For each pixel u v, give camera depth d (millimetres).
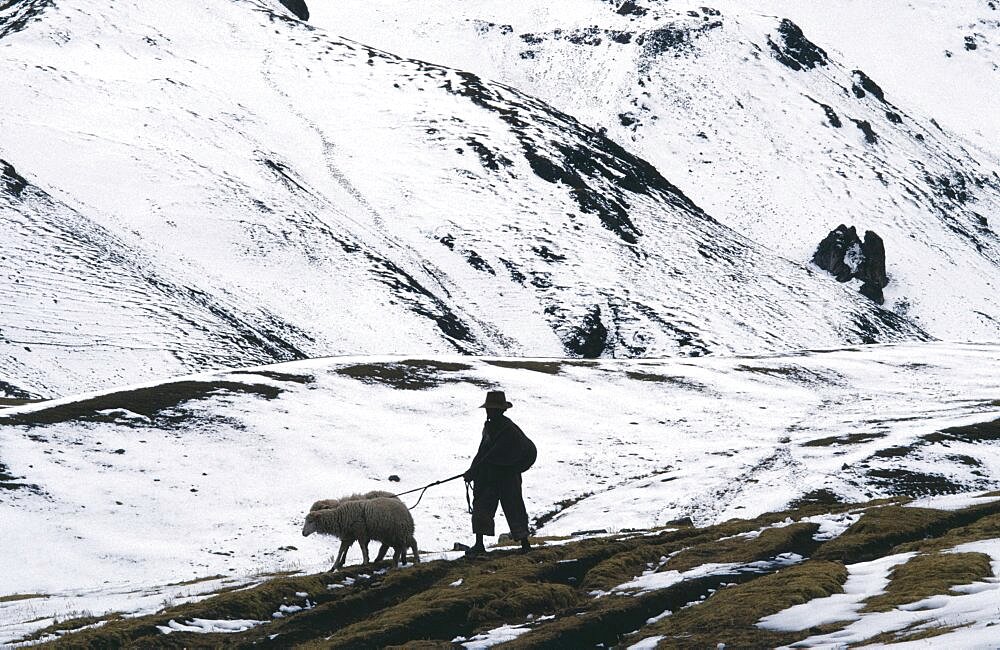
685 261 111062
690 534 16391
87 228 68438
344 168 116812
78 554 23078
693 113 196000
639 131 188125
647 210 123625
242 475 30234
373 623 9977
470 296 92625
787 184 172250
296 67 150125
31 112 93938
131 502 26766
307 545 25031
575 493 32250
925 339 118562
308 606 11344
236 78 138250
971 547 11531
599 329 89625
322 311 75375
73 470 27859
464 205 111188
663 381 52125
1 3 149125
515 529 13438
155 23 146500
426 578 12258
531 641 9070
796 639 8281
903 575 10164
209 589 14562
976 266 156875
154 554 23609
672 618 9984
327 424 36031
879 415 45281
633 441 39594
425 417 39438
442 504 29219
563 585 11477
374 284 81750
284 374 41188
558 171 122562
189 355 55094
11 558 22281
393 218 105812
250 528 26203
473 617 10289
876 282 134250
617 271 101750
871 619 8453
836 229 137500
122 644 9508
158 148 93000
